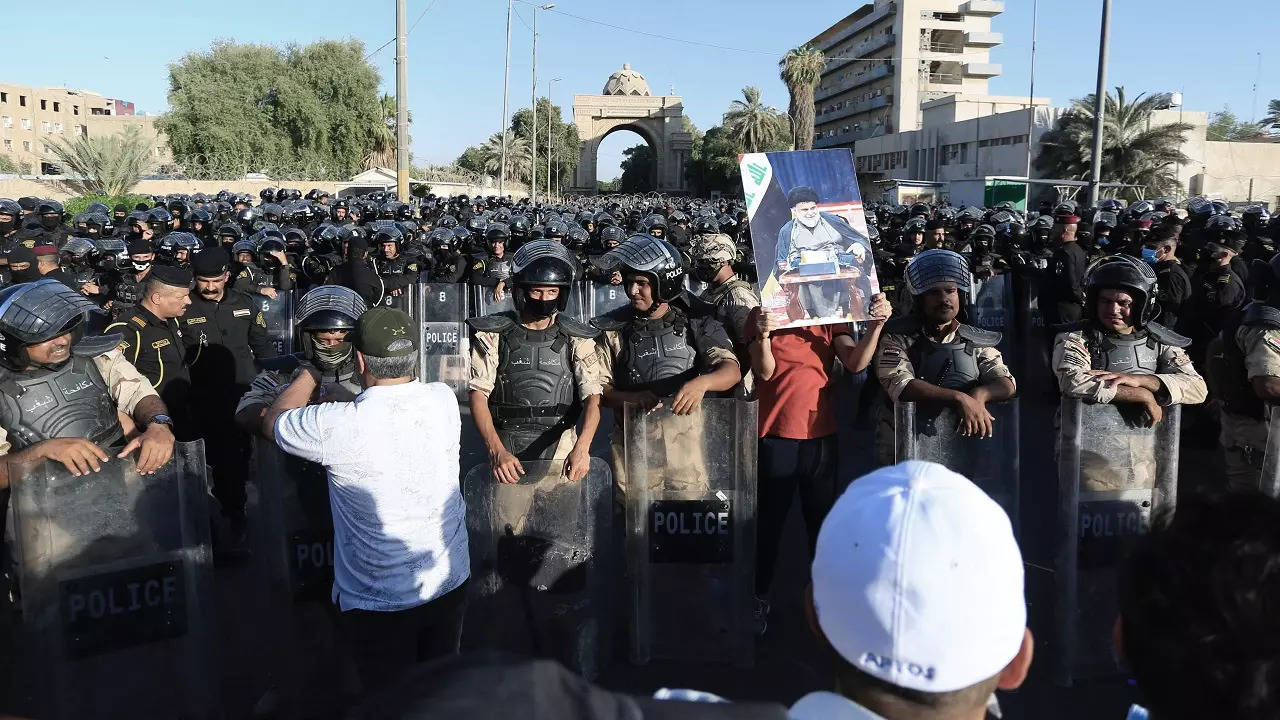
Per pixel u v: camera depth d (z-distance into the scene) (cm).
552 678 100
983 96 5825
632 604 386
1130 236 1088
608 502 371
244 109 5069
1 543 361
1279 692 111
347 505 285
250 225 1705
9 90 8675
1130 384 354
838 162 387
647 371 390
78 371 345
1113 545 366
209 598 329
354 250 910
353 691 346
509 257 1016
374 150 5672
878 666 110
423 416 287
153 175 5012
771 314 380
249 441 523
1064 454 360
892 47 8044
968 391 373
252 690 373
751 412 371
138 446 310
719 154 7294
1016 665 125
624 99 9706
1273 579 112
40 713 299
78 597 302
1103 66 2105
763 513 413
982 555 108
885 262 1079
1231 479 443
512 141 8025
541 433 368
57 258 755
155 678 318
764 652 405
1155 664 119
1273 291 624
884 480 120
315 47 5322
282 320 933
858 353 384
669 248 390
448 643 302
